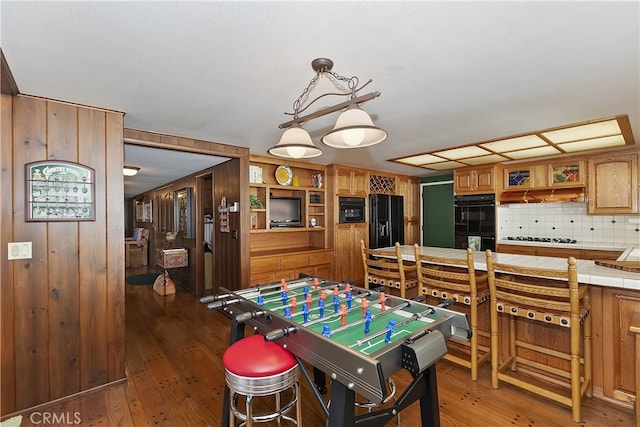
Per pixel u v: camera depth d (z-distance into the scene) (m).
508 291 2.56
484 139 3.46
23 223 2.10
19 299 2.09
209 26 1.39
